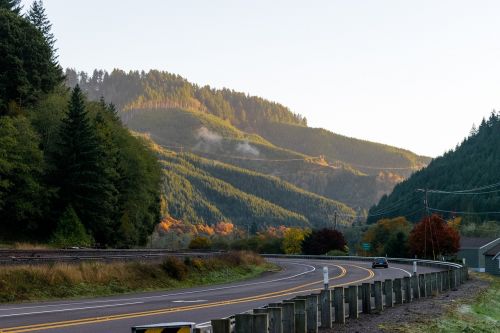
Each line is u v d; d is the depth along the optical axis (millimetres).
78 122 70375
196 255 50188
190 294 29297
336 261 92062
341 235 127312
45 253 40969
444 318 20906
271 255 122062
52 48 104562
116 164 80000
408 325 18359
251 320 11688
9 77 77812
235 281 44375
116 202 76125
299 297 15742
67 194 69375
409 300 25969
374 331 16844
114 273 32750
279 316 13195
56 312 19109
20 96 79062
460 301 28531
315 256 109625
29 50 82500
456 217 160625
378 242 134750
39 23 105438
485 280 53062
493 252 86312
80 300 25391
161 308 20922
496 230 126688
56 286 28031
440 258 88938
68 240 64625
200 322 16688
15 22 81062
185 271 40500
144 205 86875
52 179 69562
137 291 32156
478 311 26469
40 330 14461
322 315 17266
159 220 101250
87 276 30672
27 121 68812
